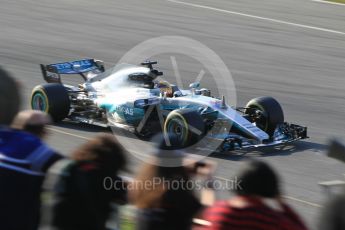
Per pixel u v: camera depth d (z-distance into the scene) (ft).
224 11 241.76
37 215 44.29
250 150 104.12
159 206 45.16
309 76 163.53
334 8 257.14
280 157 100.68
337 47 196.24
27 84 143.02
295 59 180.34
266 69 169.07
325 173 93.91
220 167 94.17
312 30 217.36
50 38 192.24
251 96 144.87
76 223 45.75
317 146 108.17
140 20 220.23
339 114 131.64
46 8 232.12
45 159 43.70
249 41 199.00
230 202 42.42
